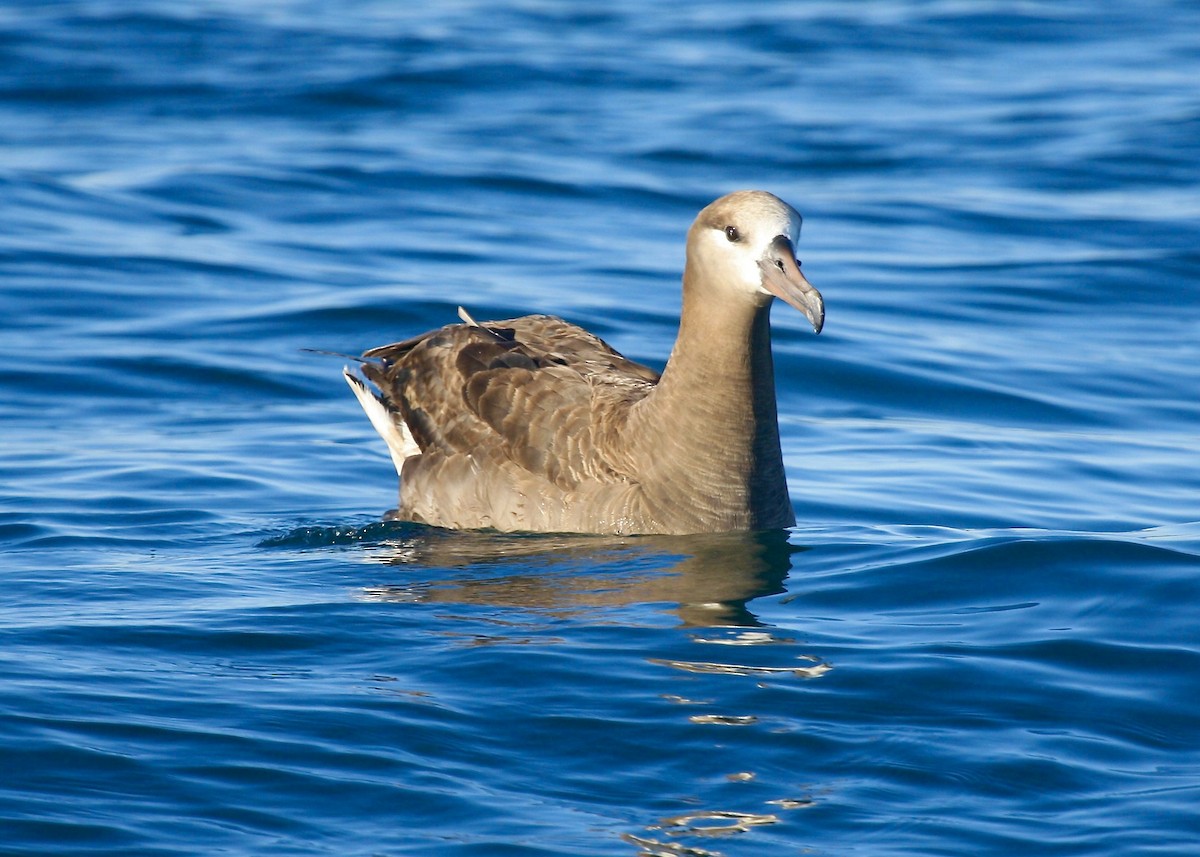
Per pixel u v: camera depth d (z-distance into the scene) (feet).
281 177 88.28
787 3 148.87
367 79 112.57
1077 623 35.04
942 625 35.29
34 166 88.07
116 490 48.19
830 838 25.54
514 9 142.72
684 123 104.73
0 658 32.27
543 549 41.93
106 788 26.61
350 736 28.81
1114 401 60.03
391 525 45.16
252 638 34.14
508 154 95.35
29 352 61.77
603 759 28.22
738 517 42.96
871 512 46.96
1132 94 112.16
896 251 78.74
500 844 25.21
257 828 25.59
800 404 59.82
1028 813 26.32
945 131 103.45
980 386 61.21
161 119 102.17
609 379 45.14
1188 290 73.51
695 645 33.88
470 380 45.57
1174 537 41.39
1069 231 82.28
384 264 74.79
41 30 123.34
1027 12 143.74
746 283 40.42
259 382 60.49
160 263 73.15
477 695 30.86
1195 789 27.07
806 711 30.22
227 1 139.33
